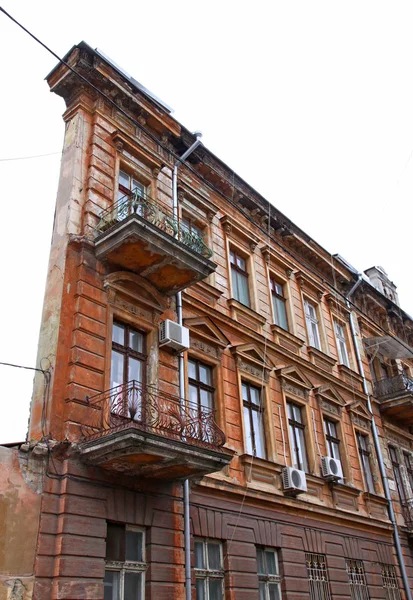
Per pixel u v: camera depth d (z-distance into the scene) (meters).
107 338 10.09
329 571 13.21
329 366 17.67
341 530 14.47
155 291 11.57
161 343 11.14
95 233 10.88
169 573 9.23
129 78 13.30
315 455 14.78
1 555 7.42
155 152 13.70
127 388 9.38
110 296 10.54
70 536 8.03
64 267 10.13
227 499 11.30
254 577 10.99
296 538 12.67
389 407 19.28
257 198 17.28
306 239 19.22
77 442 8.72
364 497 16.16
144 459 8.73
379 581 14.98
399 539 16.73
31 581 7.52
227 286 14.62
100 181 11.65
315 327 18.39
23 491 7.98
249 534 11.40
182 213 14.18
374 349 21.20
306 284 18.52
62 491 8.32
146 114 13.49
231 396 12.83
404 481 18.78
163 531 9.50
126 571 8.77
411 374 23.88
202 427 10.14
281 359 15.25
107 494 8.87
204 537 10.48
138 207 11.06
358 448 17.17
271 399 14.05
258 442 13.23
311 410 15.51
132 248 10.49
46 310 10.00
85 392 9.23
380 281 25.62
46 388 9.05
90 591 7.93
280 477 13.02
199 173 15.29
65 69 12.45
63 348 9.41
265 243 17.09
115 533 8.88
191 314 12.65
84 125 12.10
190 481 10.54
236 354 13.41
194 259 11.15
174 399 10.11
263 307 15.71
